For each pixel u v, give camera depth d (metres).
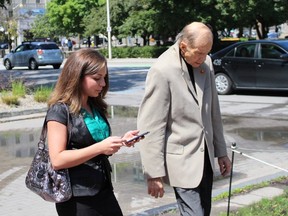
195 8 37.41
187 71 3.61
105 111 3.28
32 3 82.56
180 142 3.61
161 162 3.56
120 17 45.62
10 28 45.03
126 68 29.48
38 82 21.48
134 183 6.89
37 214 5.79
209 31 3.51
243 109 13.13
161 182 3.58
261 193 5.91
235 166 7.62
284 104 13.77
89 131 3.08
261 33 41.22
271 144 9.15
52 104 3.08
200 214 3.54
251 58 15.40
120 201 6.14
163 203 6.04
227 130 10.54
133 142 3.01
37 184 3.03
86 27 49.59
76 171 3.04
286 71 14.78
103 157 3.17
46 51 31.53
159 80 3.56
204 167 3.68
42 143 3.10
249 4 35.22
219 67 15.99
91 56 3.09
